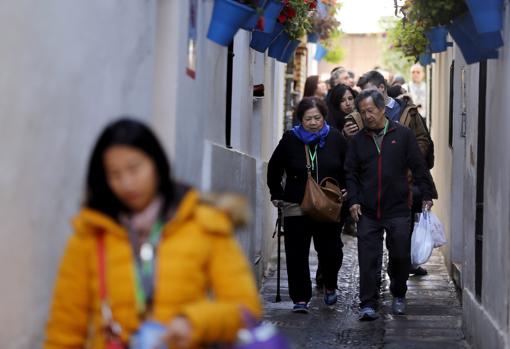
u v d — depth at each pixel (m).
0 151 8.39
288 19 22.33
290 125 40.09
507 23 14.39
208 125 17.45
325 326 20.20
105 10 11.45
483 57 15.67
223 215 7.78
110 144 7.57
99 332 7.88
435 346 18.41
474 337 17.77
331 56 61.47
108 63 11.65
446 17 16.11
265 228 27.73
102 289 7.73
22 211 9.09
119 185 7.61
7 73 8.50
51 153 9.81
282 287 25.41
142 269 7.63
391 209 20.41
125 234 7.68
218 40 15.09
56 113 9.88
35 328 9.71
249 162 22.81
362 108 20.31
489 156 16.56
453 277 26.53
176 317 7.35
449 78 29.84
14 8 8.62
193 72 15.61
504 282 14.61
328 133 21.22
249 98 24.14
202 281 7.71
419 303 23.06
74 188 10.67
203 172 16.83
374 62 82.75
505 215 14.59
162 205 7.71
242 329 7.57
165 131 14.19
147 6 13.61
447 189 30.69
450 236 28.00
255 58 26.70
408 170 20.73
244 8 14.89
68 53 10.16
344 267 29.00
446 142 31.42
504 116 14.75
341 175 21.38
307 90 29.58
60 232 10.32
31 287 9.52
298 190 21.09
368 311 20.59
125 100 12.50
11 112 8.63
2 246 8.58
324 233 21.66
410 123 24.28
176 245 7.62
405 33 27.66
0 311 8.63
